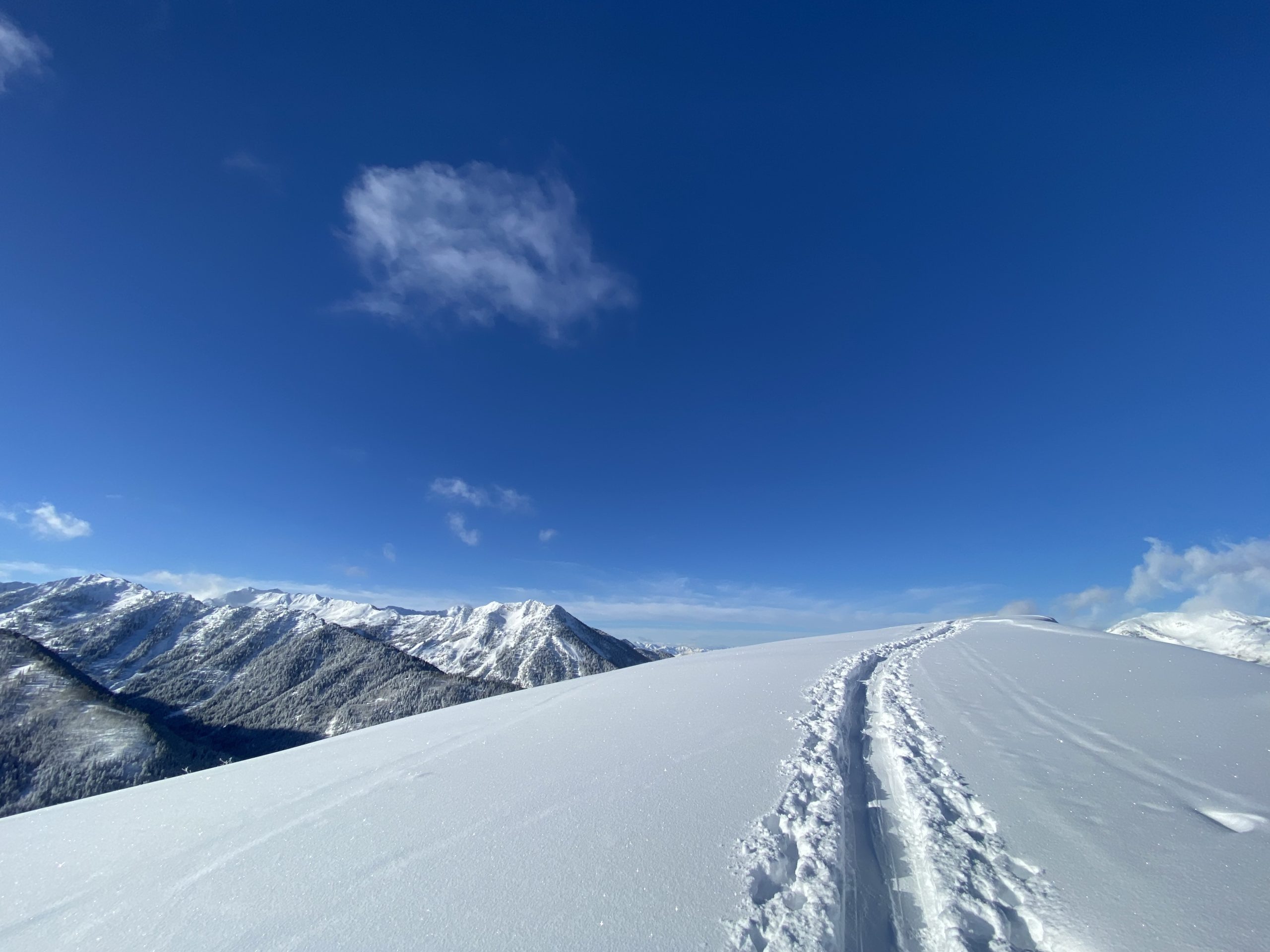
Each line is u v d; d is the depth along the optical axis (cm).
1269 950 307
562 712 1022
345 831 558
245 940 392
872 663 1355
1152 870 399
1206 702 862
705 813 530
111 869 527
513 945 359
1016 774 599
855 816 539
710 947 347
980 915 368
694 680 1228
